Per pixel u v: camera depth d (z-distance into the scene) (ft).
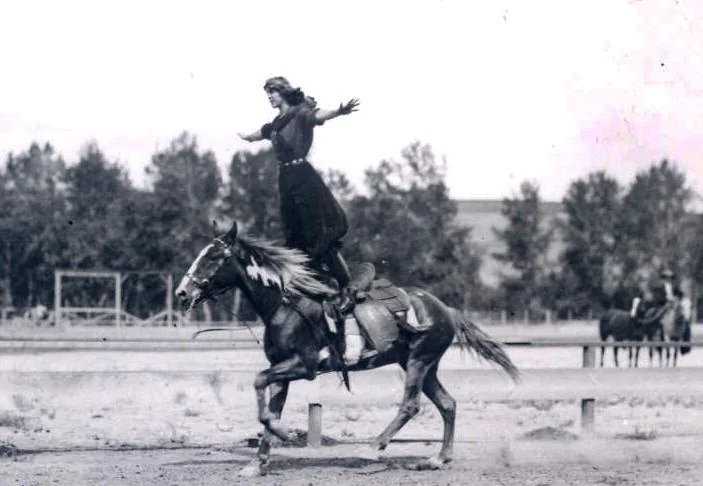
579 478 32.99
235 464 36.17
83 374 41.14
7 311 200.64
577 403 62.23
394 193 201.98
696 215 250.16
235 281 34.01
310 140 34.83
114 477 32.83
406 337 35.88
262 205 207.10
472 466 35.96
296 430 44.73
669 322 98.07
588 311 245.65
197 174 211.82
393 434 35.40
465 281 208.44
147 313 211.41
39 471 34.12
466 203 336.49
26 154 265.13
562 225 252.42
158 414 52.90
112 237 213.46
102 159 237.25
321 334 34.27
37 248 224.94
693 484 31.78
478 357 38.06
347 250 196.03
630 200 249.34
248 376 43.04
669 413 57.06
